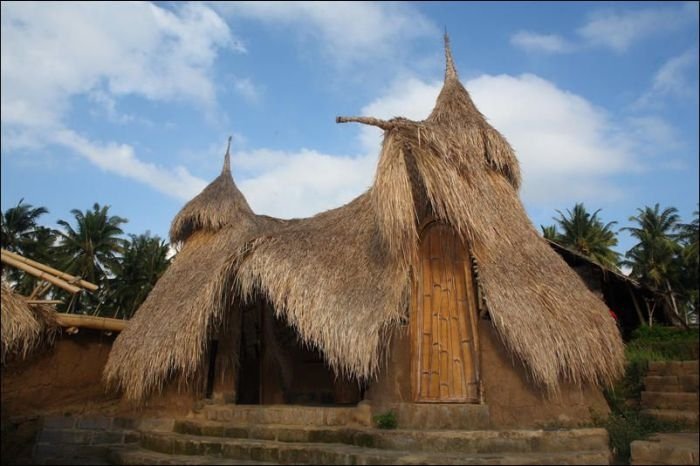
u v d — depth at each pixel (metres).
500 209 10.32
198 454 8.72
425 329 9.40
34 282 29.55
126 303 43.09
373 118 9.30
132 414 10.95
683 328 18.38
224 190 14.80
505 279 8.93
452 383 9.09
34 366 10.62
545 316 8.56
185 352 10.09
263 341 12.84
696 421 9.21
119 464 9.12
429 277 9.70
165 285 12.65
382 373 8.91
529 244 10.07
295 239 10.17
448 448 7.51
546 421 8.59
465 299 9.48
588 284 19.70
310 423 9.11
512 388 8.63
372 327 8.43
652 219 39.66
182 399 10.80
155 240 45.78
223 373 11.24
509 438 7.57
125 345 11.05
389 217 9.04
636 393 11.01
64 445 10.17
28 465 9.80
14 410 10.27
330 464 7.53
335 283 9.38
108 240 42.50
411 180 9.86
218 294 10.25
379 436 7.81
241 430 9.12
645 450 7.04
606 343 8.98
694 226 37.12
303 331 8.94
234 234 13.70
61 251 41.75
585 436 7.87
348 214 11.37
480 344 8.90
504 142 11.38
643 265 37.62
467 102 11.89
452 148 9.67
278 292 9.38
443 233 9.88
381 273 9.38
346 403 12.71
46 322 10.33
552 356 8.21
